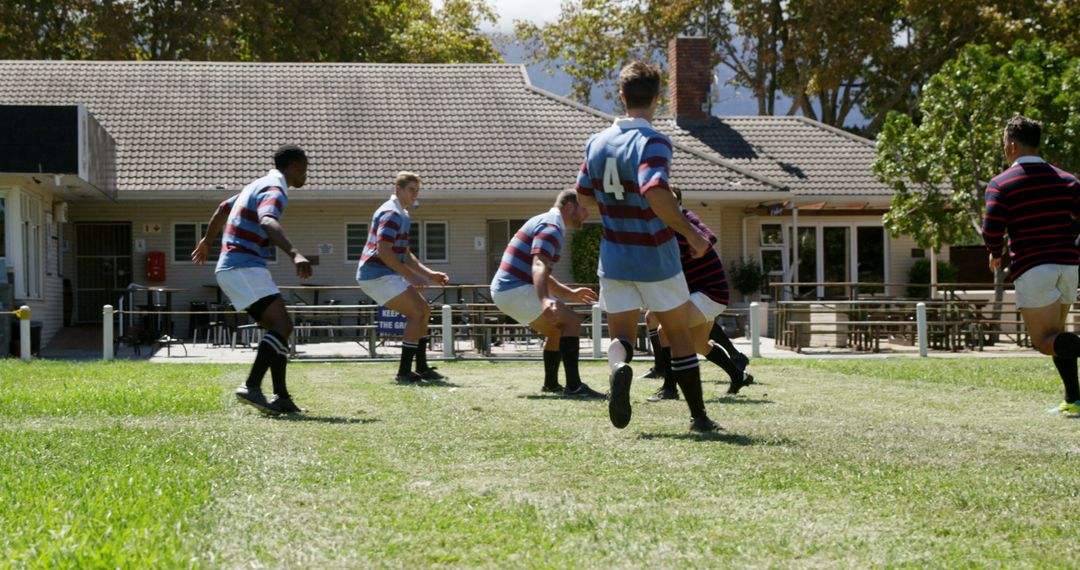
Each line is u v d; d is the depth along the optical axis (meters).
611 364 5.37
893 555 3.12
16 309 16.61
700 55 26.23
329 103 23.72
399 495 3.99
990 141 18.06
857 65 33.38
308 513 3.68
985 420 6.49
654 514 3.65
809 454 4.91
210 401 7.48
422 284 9.81
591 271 22.14
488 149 22.34
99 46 32.72
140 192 20.33
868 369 11.37
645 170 5.31
